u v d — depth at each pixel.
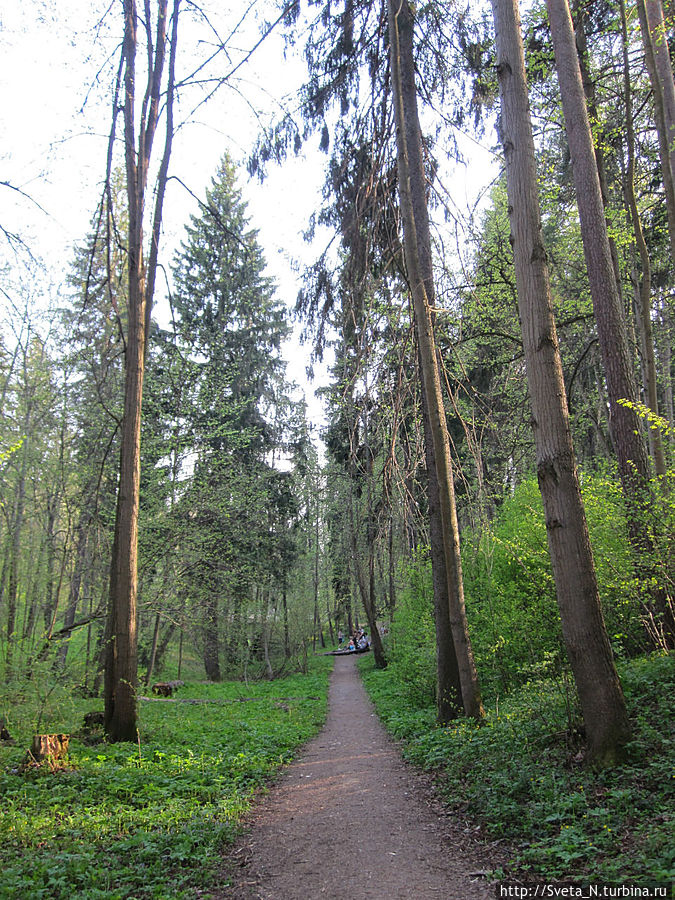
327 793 6.46
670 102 9.45
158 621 17.28
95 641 13.78
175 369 15.66
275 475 23.06
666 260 13.66
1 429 12.98
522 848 4.05
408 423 10.07
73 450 14.75
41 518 13.65
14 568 10.29
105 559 13.01
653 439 9.92
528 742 5.99
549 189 12.28
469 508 9.21
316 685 20.55
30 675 9.24
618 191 14.20
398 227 9.77
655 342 18.41
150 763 7.31
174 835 4.79
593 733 5.07
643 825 3.73
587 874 3.39
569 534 5.35
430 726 9.52
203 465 16.42
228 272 20.62
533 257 5.72
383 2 9.40
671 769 4.41
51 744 7.19
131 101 9.80
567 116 8.56
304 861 4.43
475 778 5.77
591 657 5.16
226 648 23.88
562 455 5.44
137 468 9.56
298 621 27.27
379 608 23.67
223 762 7.63
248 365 22.20
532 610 8.75
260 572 21.91
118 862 4.26
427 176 10.15
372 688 17.97
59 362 14.73
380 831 4.98
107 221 10.13
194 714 12.88
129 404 9.58
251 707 14.66
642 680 6.49
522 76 6.02
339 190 10.05
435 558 9.69
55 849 4.45
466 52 9.47
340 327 9.85
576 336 15.55
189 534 14.93
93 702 12.02
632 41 11.27
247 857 4.56
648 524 7.03
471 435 9.14
